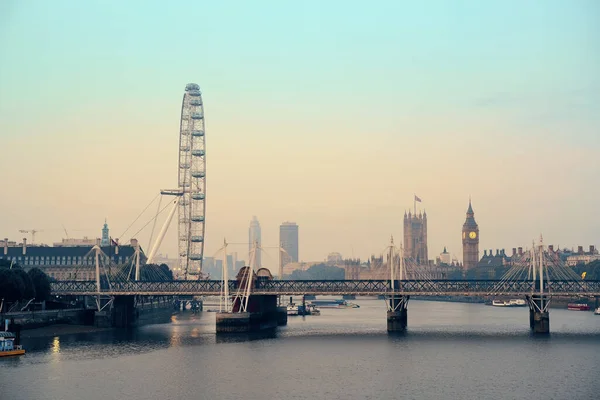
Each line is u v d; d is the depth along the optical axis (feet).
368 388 532.73
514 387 533.55
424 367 619.26
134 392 522.06
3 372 593.83
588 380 558.15
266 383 552.82
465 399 497.46
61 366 622.95
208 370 606.96
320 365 631.56
